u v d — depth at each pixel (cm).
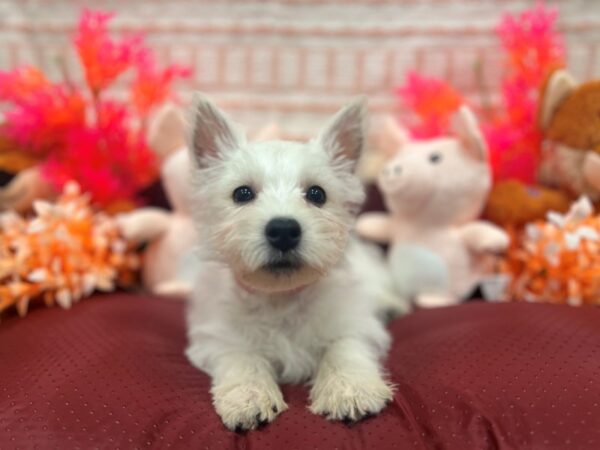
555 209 35
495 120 42
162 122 38
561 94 34
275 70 49
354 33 48
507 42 41
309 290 27
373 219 40
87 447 20
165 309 34
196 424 21
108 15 39
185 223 38
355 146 28
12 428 20
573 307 28
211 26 48
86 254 35
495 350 24
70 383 23
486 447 19
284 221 22
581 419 20
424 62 47
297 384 26
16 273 32
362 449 20
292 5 47
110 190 39
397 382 24
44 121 37
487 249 34
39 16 48
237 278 25
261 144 27
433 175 34
